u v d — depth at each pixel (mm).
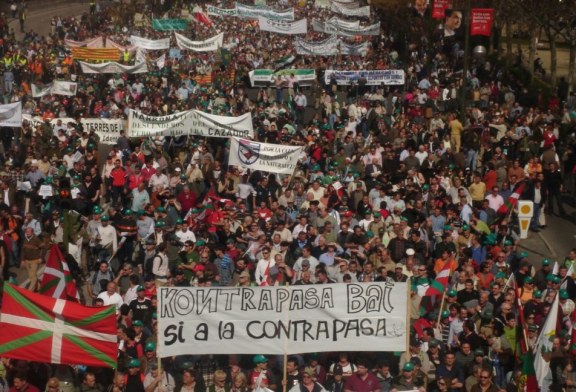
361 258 22516
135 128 32594
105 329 16125
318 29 60375
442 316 19234
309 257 21562
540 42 73875
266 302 17016
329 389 17234
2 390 16609
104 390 16859
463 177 30203
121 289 21266
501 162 30312
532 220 30125
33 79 49344
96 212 24500
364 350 17188
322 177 28641
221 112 39125
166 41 53719
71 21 72062
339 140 35656
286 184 28500
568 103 42531
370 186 29141
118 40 55656
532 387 16781
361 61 53000
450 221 25031
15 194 27953
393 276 21031
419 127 35438
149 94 42312
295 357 17859
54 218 25344
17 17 81250
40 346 16016
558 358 17547
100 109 39688
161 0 81812
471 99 43719
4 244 23594
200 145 31000
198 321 16938
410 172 28750
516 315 17891
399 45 60344
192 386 16703
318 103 42969
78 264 24406
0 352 15953
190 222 25125
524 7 48469
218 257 22125
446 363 17312
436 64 53062
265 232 24781
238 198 27734
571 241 29281
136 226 24469
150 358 17203
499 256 22828
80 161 30234
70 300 17500
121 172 29250
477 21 36375
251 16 69125
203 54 55094
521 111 40562
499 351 18375
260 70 45094
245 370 17891
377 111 41031
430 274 23109
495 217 27516
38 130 32969
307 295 17062
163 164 30828
